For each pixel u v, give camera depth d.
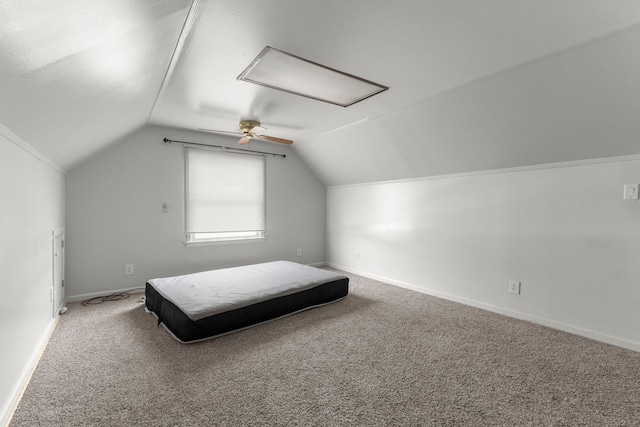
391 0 1.43
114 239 3.51
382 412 1.58
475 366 2.03
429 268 3.73
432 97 2.68
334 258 5.27
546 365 2.04
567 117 2.28
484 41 1.79
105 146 3.25
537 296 2.79
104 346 2.27
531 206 2.82
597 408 1.61
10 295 1.56
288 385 1.81
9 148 1.54
